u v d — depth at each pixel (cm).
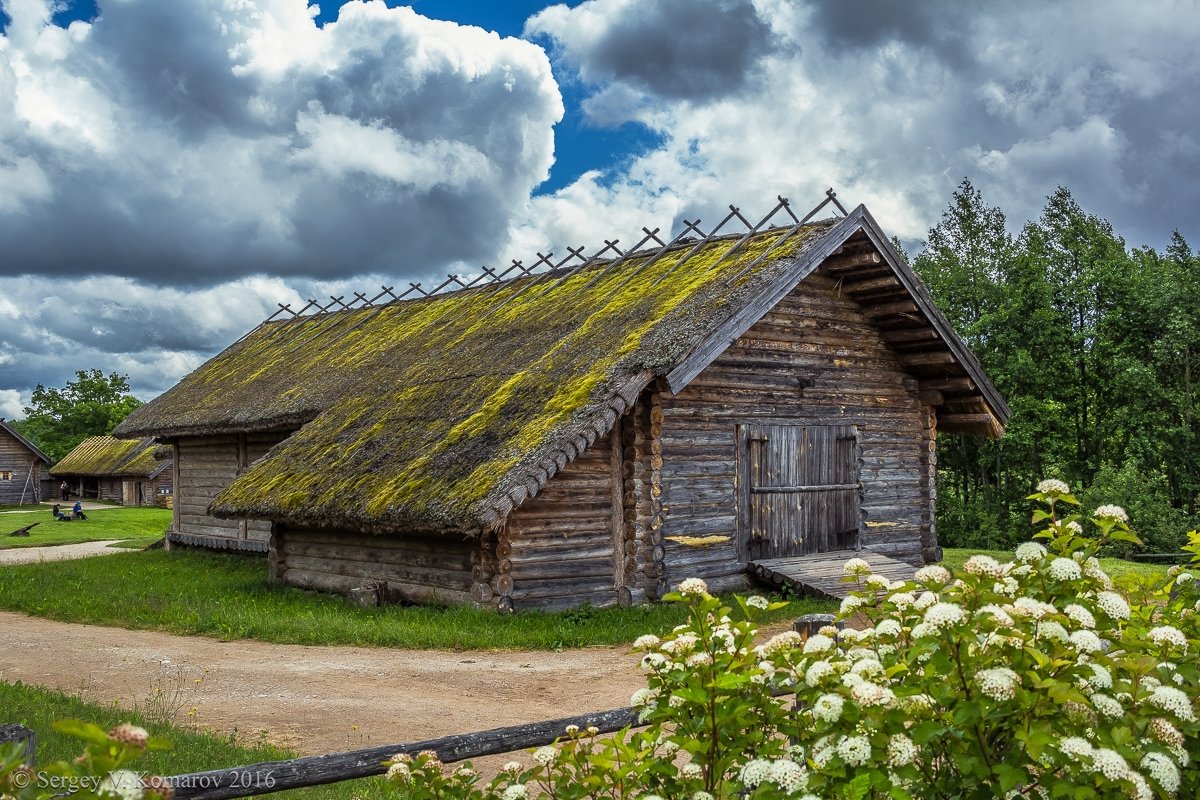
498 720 928
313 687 1078
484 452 1517
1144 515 3109
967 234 4381
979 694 323
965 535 3781
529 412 1570
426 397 1875
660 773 380
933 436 2055
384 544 1712
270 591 1880
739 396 1745
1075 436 3794
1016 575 382
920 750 329
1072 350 3756
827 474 1872
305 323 3216
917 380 2044
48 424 9094
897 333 1961
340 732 882
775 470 1789
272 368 2780
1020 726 327
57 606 1700
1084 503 3256
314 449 1908
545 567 1526
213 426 2552
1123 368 3562
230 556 2608
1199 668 388
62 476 7131
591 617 1472
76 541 3853
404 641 1327
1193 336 3462
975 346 3909
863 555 1831
